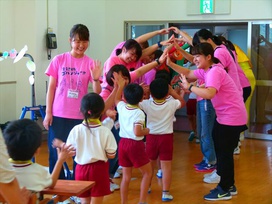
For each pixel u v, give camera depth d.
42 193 2.72
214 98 4.12
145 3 8.05
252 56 7.48
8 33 6.95
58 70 3.98
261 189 4.67
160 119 4.18
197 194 4.52
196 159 5.98
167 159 4.24
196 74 4.32
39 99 7.06
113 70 3.89
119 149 3.93
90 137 3.29
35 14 6.94
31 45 6.98
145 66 4.25
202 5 7.62
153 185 4.79
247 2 7.36
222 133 4.16
